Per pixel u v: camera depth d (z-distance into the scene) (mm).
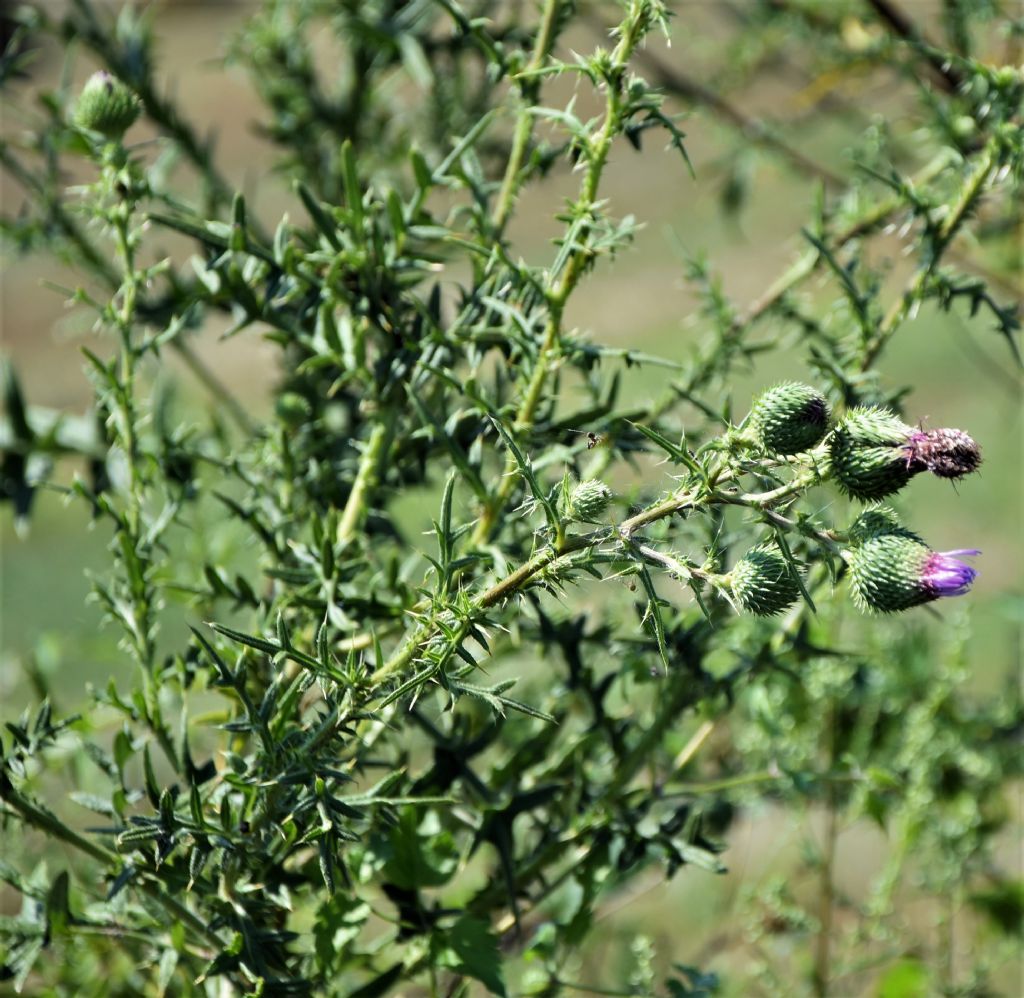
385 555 1735
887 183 1686
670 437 1684
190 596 1698
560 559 1489
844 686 1875
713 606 1648
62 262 1835
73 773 1728
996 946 2039
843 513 1683
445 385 1653
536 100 1664
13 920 1579
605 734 1672
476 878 1844
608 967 2008
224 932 1571
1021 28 1819
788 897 1952
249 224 1865
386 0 1926
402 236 1648
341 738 1528
